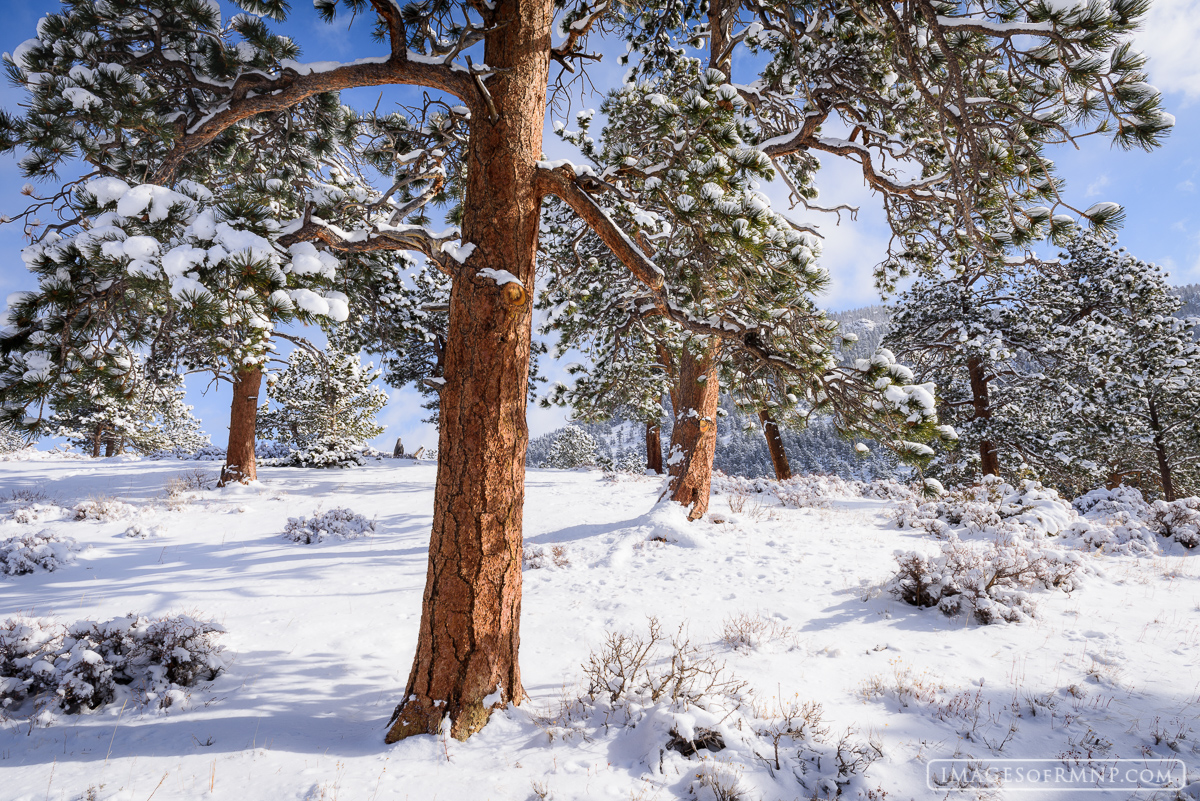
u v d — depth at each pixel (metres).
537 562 9.61
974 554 8.16
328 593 8.32
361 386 24.28
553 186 4.65
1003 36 4.69
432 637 4.29
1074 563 7.96
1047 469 21.28
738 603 7.51
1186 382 20.44
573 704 4.74
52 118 4.27
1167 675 5.19
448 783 3.65
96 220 3.85
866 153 8.42
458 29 5.80
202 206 4.11
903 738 4.22
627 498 15.20
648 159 5.05
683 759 3.84
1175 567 8.73
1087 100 4.64
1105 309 21.69
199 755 4.10
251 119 7.29
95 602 7.75
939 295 21.50
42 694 5.02
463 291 4.41
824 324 5.92
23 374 3.92
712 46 9.91
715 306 6.30
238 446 16.70
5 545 9.47
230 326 4.10
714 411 12.17
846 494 16.95
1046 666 5.45
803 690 5.00
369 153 8.51
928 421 4.30
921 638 6.21
